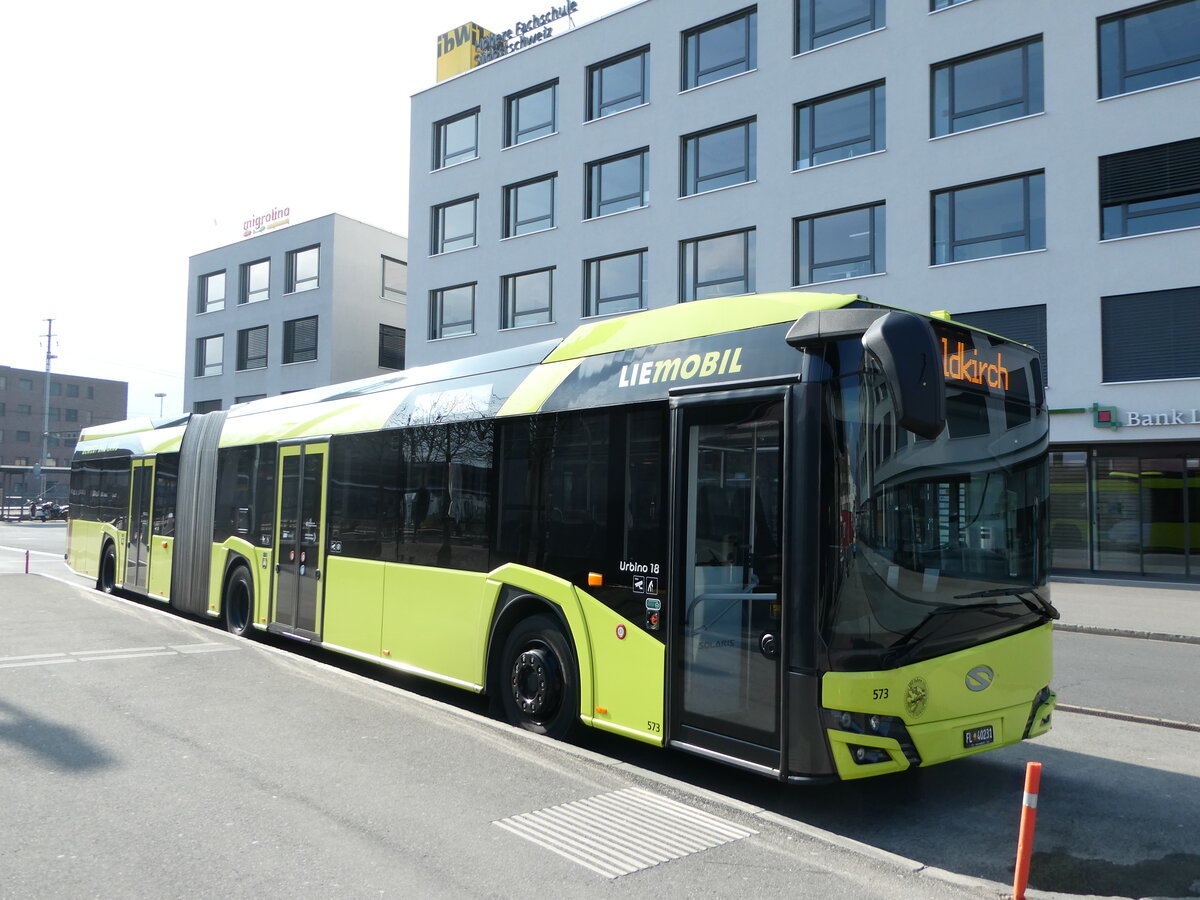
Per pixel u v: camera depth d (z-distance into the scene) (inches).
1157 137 794.8
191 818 186.2
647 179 1122.7
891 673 189.0
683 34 1088.8
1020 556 221.0
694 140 1080.2
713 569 211.6
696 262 1071.0
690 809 197.2
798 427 195.9
